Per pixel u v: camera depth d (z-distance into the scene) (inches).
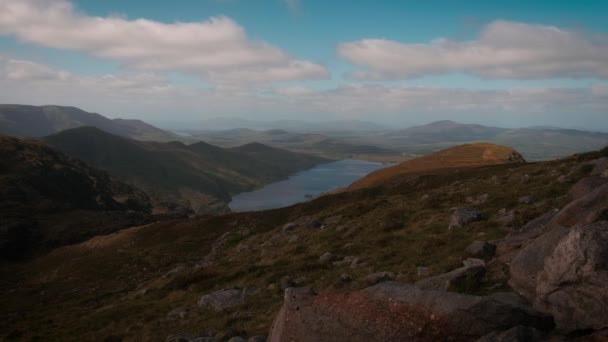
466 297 381.4
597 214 491.8
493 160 4244.6
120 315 1121.4
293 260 1137.4
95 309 1405.0
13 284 2783.0
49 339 1062.4
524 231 721.0
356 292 432.5
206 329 747.4
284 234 1710.1
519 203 1024.9
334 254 1035.9
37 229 4825.3
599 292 355.9
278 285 915.4
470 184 1583.4
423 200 1435.8
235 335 634.2
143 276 2098.9
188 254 2432.3
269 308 775.7
